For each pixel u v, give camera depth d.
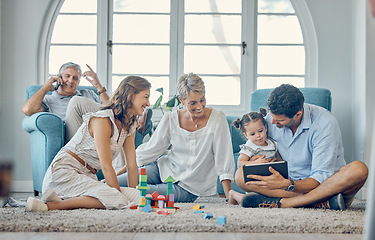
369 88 3.99
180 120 2.87
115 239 1.52
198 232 1.68
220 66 4.69
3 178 0.65
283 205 2.45
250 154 2.70
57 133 3.16
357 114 4.24
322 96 3.48
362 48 4.11
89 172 2.58
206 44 4.67
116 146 2.56
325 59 4.52
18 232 1.67
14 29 4.55
